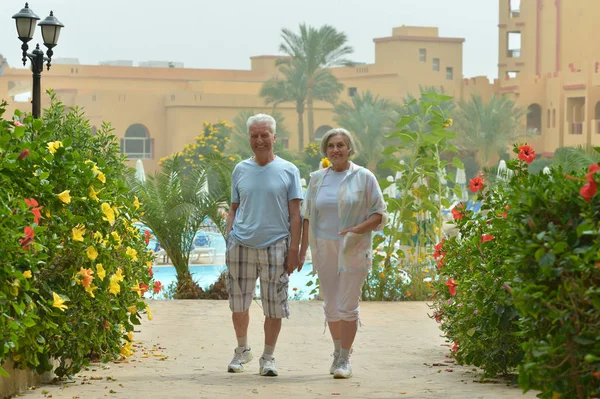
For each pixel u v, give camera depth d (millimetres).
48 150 6492
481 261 7035
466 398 6004
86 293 6695
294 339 10016
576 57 70938
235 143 67875
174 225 15656
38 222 6070
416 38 88125
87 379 6867
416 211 15047
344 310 7148
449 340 8680
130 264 8008
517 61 77562
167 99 80062
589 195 4023
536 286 4203
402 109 60500
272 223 7234
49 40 14109
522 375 4215
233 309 7398
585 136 64188
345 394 6227
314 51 72312
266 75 95625
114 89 88500
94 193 6727
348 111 65500
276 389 6461
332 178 7285
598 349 4031
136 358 8227
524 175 7105
